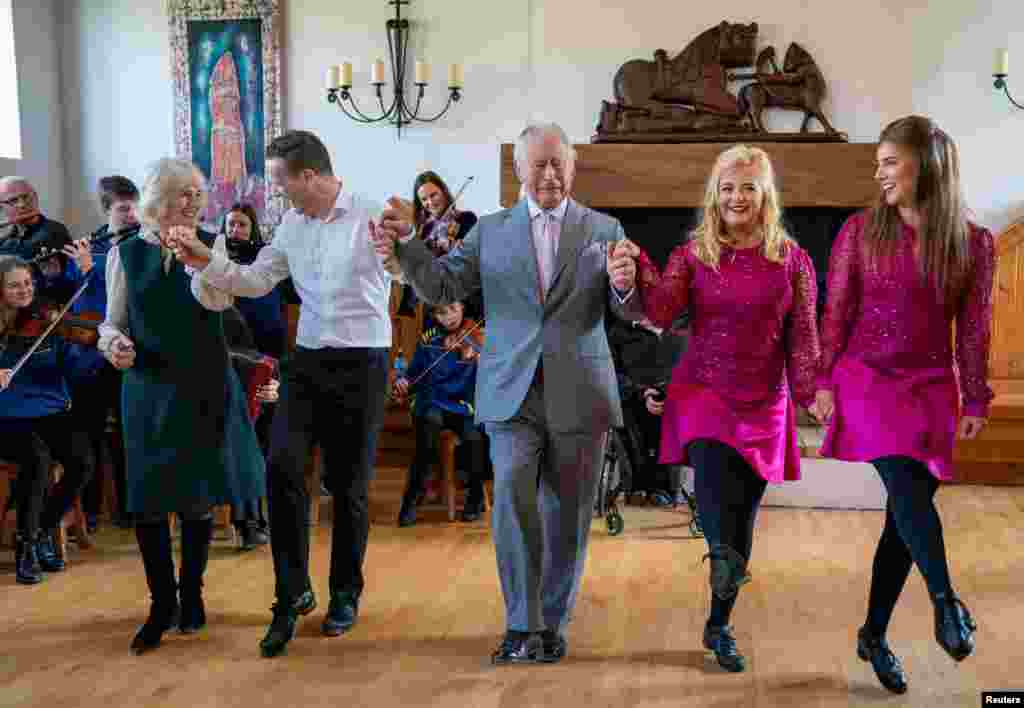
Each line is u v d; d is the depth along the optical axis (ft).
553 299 9.80
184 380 10.48
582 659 10.39
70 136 22.31
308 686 9.72
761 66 20.03
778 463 9.59
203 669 10.16
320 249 10.77
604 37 20.59
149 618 10.80
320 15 21.40
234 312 14.29
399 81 21.12
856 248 9.23
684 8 20.30
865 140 20.02
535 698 9.41
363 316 10.82
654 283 9.57
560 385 9.77
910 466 8.76
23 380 13.48
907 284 8.89
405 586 12.84
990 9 19.45
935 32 19.66
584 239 9.86
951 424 8.91
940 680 9.84
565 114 20.84
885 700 9.36
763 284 9.34
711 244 9.46
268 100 21.52
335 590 11.31
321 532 15.60
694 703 9.29
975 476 18.69
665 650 10.65
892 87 19.85
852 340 9.33
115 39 22.02
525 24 20.84
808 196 19.51
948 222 8.74
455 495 17.94
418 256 9.78
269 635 10.53
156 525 10.64
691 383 9.76
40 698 9.46
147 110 22.08
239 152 21.70
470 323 16.42
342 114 21.52
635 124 20.13
